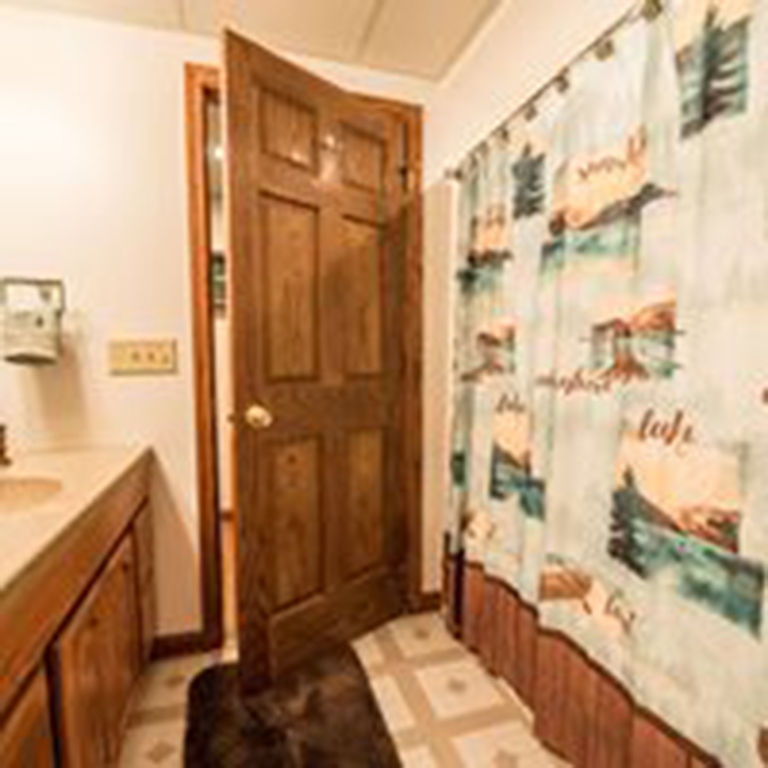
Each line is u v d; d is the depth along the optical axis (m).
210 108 1.90
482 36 1.80
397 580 2.16
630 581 1.14
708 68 0.94
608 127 1.18
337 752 1.42
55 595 0.93
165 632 1.90
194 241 1.81
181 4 1.65
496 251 1.70
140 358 1.80
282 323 1.69
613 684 1.19
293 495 1.77
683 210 1.00
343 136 1.84
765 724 0.86
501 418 1.67
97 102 1.72
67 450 1.73
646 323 1.09
